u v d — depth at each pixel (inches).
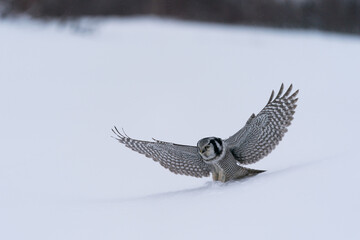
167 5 2289.6
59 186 391.9
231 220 223.1
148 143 313.9
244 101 789.9
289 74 1079.0
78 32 1526.8
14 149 524.4
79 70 1024.9
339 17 2240.4
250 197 243.8
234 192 258.7
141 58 1241.4
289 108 292.5
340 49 1557.6
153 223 240.8
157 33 1744.6
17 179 415.5
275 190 242.5
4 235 250.2
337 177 238.5
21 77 927.0
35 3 1582.2
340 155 279.4
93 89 871.1
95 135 586.6
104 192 374.0
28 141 557.6
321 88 898.7
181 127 616.7
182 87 915.4
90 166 460.8
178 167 319.0
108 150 520.7
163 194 293.4
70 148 530.0
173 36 1700.3
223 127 611.8
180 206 258.2
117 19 2034.9
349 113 651.5
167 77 1018.7
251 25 2306.8
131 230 236.7
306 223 203.3
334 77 1036.5
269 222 211.8
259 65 1214.9
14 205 306.0
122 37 1569.9
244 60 1291.8
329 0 2252.7
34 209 290.7
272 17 2309.3
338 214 204.4
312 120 607.5
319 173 248.5
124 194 363.3
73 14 1601.9
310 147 459.5
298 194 231.0
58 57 1136.2
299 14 2289.6
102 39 1492.4
